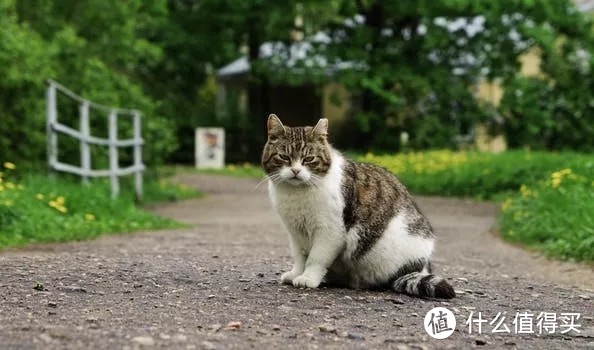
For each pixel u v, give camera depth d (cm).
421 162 2464
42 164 1490
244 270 810
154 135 2100
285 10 3189
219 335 505
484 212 1827
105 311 565
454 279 833
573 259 1013
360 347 493
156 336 492
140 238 1145
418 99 3300
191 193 2230
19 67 1443
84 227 1151
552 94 3366
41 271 734
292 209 673
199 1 3481
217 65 3869
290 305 618
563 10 3269
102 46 2184
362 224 675
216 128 3497
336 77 3284
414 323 575
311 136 662
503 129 3391
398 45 3284
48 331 494
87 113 1503
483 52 3281
